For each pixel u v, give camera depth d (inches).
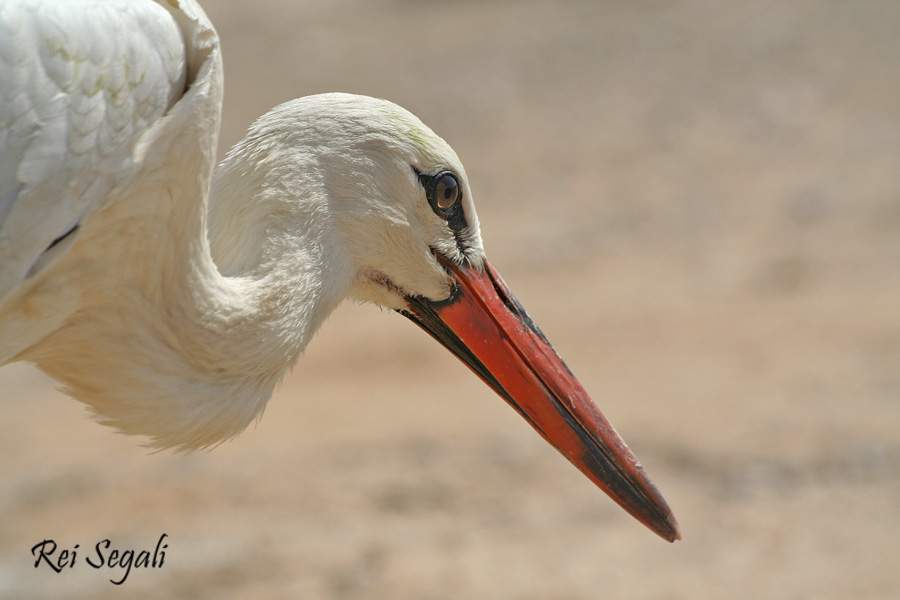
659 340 623.5
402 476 485.7
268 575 405.4
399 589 389.4
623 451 243.6
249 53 1405.0
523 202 933.2
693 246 781.9
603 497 458.9
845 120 997.8
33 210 176.9
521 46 1339.8
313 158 213.2
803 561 391.5
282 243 207.5
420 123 224.1
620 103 1143.0
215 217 212.1
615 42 1315.2
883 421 486.9
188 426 199.0
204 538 441.7
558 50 1314.0
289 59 1362.0
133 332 194.2
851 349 572.1
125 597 395.9
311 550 423.5
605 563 401.1
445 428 538.6
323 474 494.6
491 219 902.4
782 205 834.8
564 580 390.6
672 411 521.7
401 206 223.0
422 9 1551.4
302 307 208.4
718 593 374.9
